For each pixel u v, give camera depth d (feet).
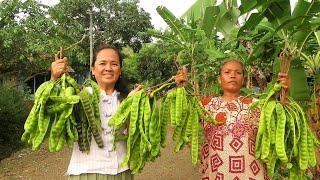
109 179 10.55
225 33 21.39
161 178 26.35
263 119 10.57
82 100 10.03
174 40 22.95
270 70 21.01
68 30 45.60
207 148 12.48
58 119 9.99
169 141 37.22
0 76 47.78
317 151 12.80
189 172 27.48
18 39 41.68
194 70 21.59
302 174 10.85
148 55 62.54
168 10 21.58
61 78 10.13
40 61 46.14
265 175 12.21
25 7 41.88
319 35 16.67
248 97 12.46
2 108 36.17
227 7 21.06
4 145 36.65
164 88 10.59
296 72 14.55
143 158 10.61
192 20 23.84
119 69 10.87
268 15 14.06
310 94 15.85
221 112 12.27
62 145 10.18
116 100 11.00
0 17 41.57
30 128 9.95
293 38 14.42
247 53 19.04
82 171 10.44
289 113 10.39
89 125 10.24
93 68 11.03
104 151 10.56
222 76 12.48
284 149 10.11
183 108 10.59
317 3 13.32
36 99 9.89
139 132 10.39
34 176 28.94
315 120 15.56
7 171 30.78
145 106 10.23
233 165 12.01
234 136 12.03
